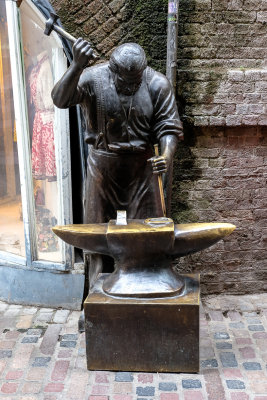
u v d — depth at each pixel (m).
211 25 3.70
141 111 3.03
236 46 3.76
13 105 3.72
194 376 2.92
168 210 3.73
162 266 3.00
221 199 3.99
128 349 2.93
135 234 2.80
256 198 4.01
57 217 3.86
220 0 3.67
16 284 4.01
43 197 3.85
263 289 4.15
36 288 3.95
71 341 3.38
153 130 3.15
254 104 3.78
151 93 3.06
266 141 3.91
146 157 3.23
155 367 2.95
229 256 4.08
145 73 3.07
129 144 3.10
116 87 2.98
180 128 3.12
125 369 2.97
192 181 3.94
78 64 2.79
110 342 2.93
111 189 3.31
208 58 3.76
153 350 2.91
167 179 3.66
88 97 3.02
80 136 3.70
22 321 3.70
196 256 4.05
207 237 2.88
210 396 2.73
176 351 2.90
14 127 3.77
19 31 3.53
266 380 2.88
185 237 2.88
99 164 3.23
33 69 3.62
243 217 4.03
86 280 3.89
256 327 3.55
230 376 2.92
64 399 2.73
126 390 2.80
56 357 3.17
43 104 3.67
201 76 3.72
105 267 3.63
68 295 3.89
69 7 3.61
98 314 2.88
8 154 3.88
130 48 2.87
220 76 3.72
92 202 3.33
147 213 3.34
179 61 3.74
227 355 3.16
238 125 3.80
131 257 2.95
